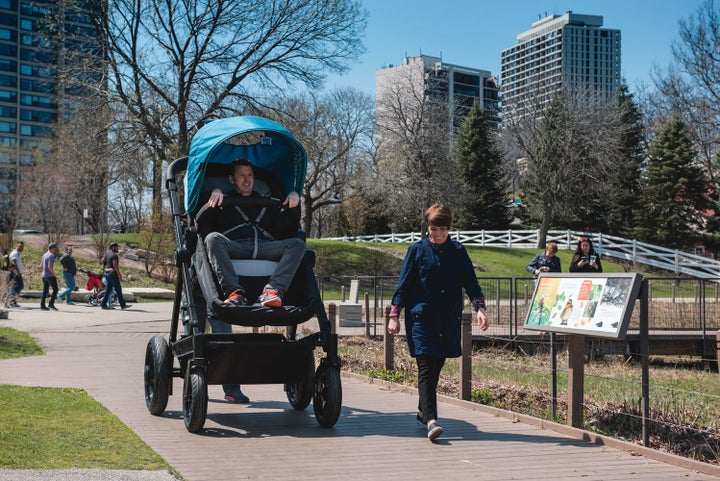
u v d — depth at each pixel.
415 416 7.82
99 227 36.78
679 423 7.42
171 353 7.59
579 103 61.41
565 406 8.45
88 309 24.06
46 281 23.36
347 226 76.50
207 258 7.11
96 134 33.38
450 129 61.31
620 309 6.21
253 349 6.95
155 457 5.61
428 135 59.19
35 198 40.97
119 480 4.84
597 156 58.25
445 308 6.70
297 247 7.26
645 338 6.45
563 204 59.97
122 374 10.55
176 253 7.28
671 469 5.66
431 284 6.69
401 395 9.27
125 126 33.47
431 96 61.47
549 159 58.78
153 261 35.00
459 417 7.85
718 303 19.66
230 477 5.24
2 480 4.59
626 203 65.56
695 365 19.41
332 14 34.34
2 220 43.91
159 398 7.46
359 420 7.58
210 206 7.33
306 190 58.19
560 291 7.17
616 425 7.51
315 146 41.41
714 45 44.09
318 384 7.30
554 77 63.50
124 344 15.02
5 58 118.69
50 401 7.88
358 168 59.91
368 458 5.94
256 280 7.23
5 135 118.69
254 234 7.35
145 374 8.03
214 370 7.06
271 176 8.38
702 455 6.47
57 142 36.72
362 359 13.12
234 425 7.25
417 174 57.97
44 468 4.99
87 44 33.81
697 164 63.31
